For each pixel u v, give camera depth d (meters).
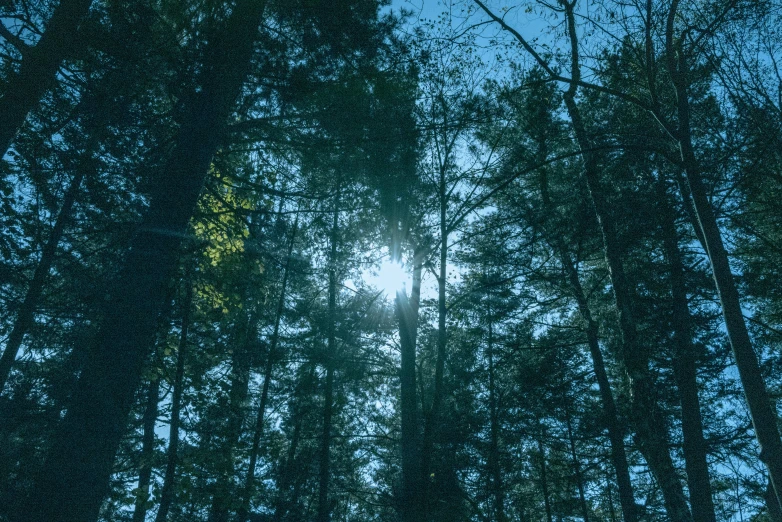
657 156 15.41
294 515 18.23
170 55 10.05
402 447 14.96
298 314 17.52
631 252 18.41
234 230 12.52
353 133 10.98
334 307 18.31
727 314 8.67
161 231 9.46
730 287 8.86
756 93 10.87
